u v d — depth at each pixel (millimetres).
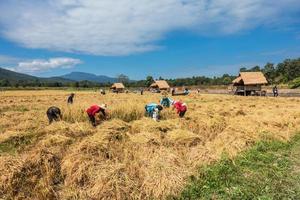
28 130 12922
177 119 13711
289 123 13742
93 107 13258
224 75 109750
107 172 7152
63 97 44719
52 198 6828
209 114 15703
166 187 6820
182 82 109188
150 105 14891
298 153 9734
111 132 10312
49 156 7961
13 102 33625
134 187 6898
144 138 9828
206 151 8859
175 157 8125
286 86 70250
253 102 29031
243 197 6637
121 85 82938
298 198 6496
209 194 6848
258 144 10367
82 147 8562
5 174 7074
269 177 7695
